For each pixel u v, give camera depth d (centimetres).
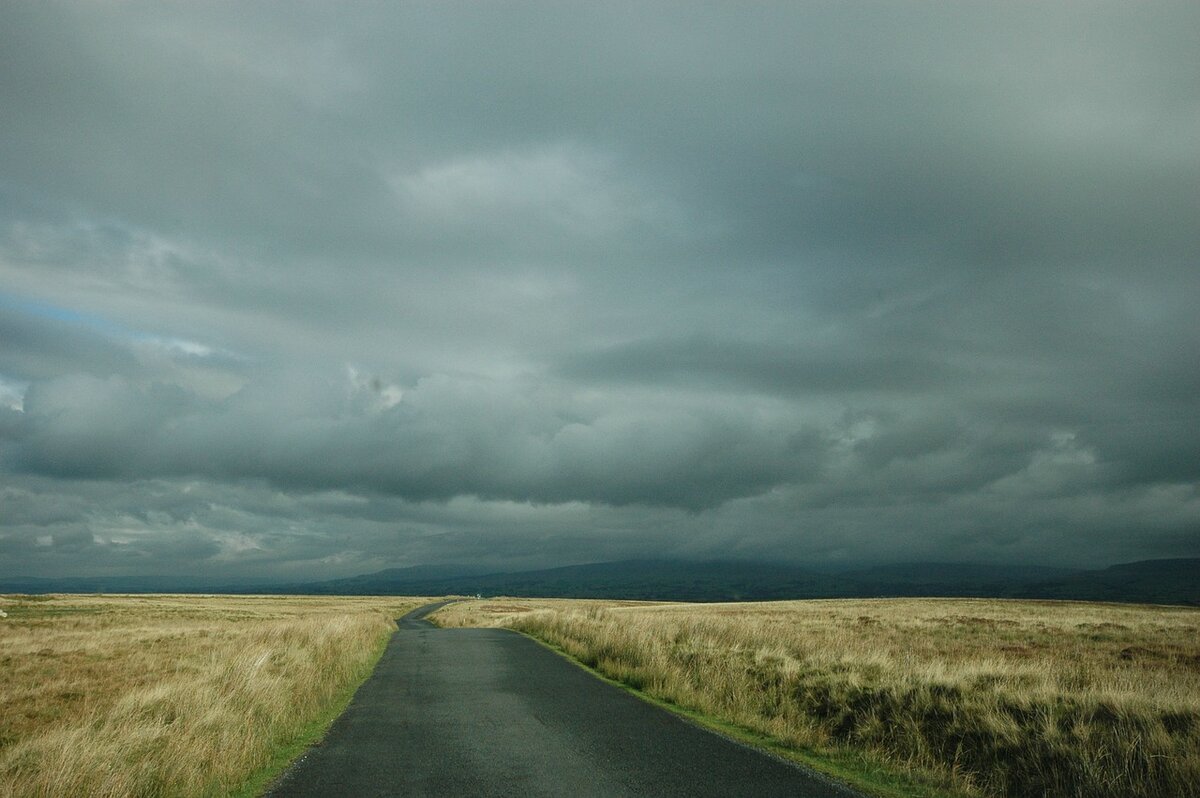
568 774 725
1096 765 709
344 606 9881
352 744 880
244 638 2527
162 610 6769
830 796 652
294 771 754
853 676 1152
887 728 955
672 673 1341
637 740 889
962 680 1016
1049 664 1317
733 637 1834
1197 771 652
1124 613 5294
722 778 710
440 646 2311
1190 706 789
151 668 1931
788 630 2358
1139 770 693
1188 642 2642
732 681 1271
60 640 2942
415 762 783
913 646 2253
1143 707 800
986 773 773
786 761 787
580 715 1068
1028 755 775
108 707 1316
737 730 966
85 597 10381
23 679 1767
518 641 2536
